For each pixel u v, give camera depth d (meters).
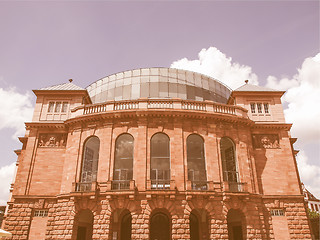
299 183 31.70
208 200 25.47
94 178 30.44
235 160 29.16
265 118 32.31
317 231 39.78
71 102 33.16
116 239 26.64
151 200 25.05
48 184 28.80
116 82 41.81
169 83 40.06
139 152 26.98
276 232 26.75
